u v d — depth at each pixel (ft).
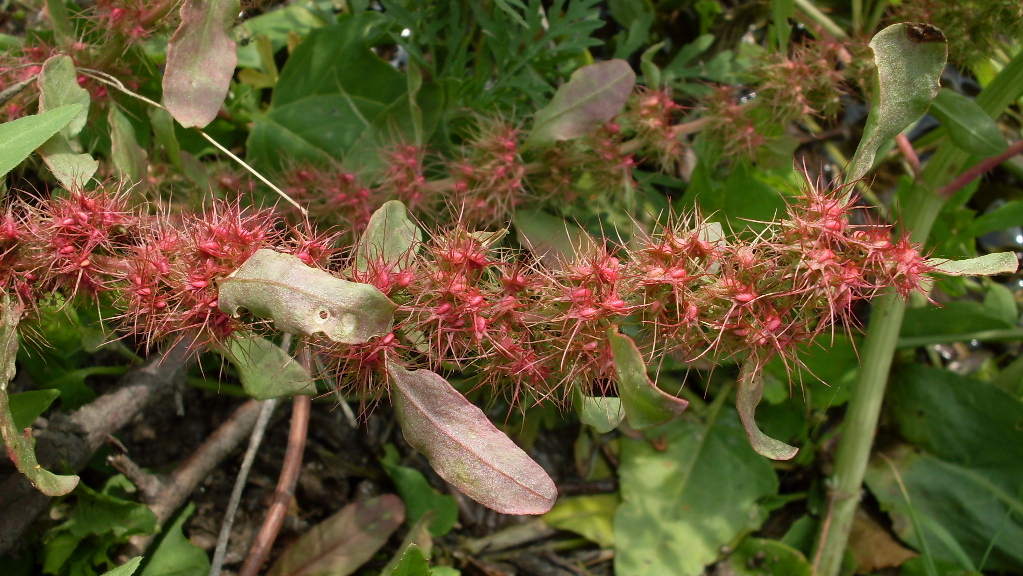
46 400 0.45
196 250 0.37
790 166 0.68
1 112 0.46
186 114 0.43
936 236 0.65
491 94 0.59
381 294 0.33
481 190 0.53
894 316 0.59
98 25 0.48
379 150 0.54
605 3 0.74
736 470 0.61
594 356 0.37
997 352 0.71
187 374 0.59
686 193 0.61
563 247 0.54
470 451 0.37
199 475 0.55
